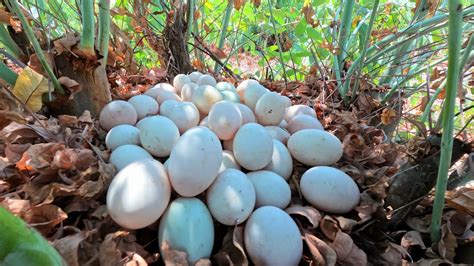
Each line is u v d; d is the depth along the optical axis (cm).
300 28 50
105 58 34
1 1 33
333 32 49
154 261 21
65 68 32
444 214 23
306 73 55
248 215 22
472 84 37
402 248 21
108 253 19
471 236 21
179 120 30
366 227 24
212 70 58
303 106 35
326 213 25
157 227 22
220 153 23
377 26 56
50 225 20
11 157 25
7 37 34
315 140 27
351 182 25
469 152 22
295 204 25
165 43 51
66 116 31
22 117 28
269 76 60
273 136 30
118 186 21
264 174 25
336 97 46
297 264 21
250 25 66
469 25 46
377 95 46
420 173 22
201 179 21
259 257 20
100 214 21
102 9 32
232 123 27
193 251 20
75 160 24
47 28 40
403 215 23
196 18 55
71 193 22
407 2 52
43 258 13
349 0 46
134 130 29
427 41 52
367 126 38
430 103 31
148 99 34
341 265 21
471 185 25
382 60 53
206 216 21
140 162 22
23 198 22
